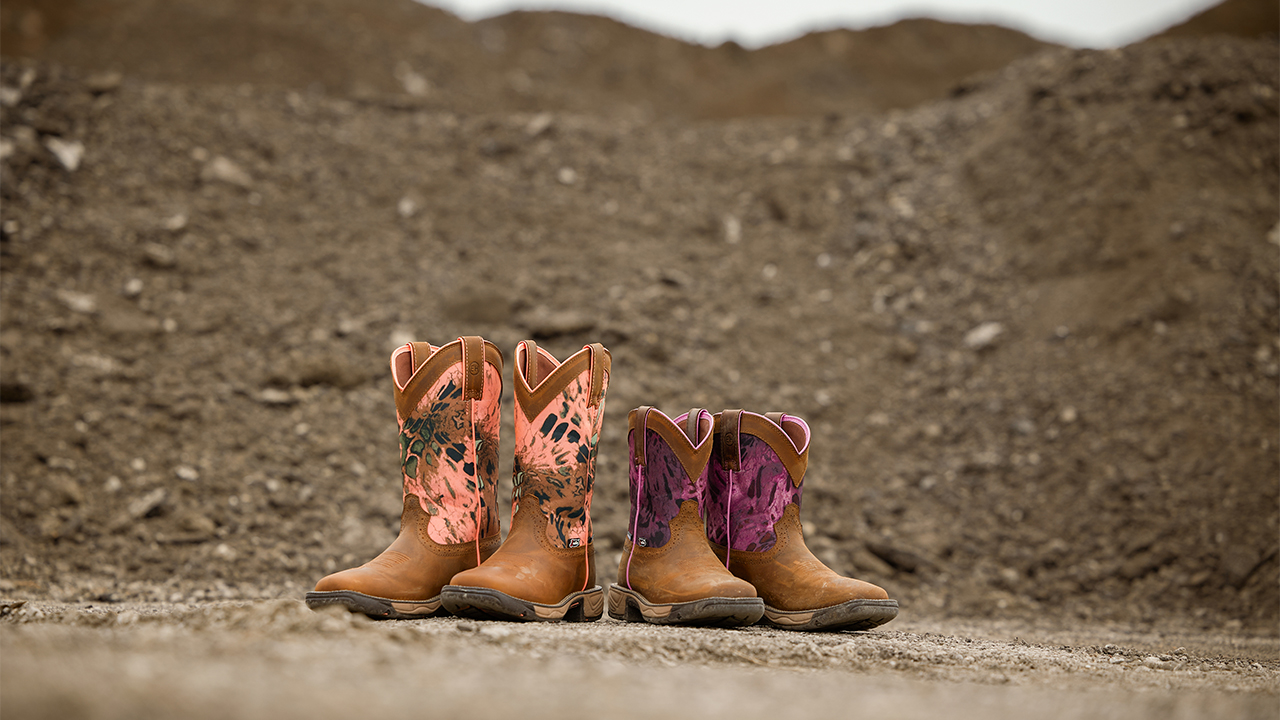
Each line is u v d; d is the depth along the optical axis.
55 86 7.71
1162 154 7.44
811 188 8.42
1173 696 1.51
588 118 9.59
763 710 1.18
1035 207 7.57
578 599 2.23
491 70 19.38
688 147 9.13
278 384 5.57
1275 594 4.36
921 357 6.69
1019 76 9.44
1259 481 4.96
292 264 6.81
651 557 2.29
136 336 5.73
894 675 1.73
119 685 1.02
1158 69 8.26
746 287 7.29
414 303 6.62
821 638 2.15
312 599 2.07
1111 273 6.74
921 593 4.68
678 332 6.63
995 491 5.46
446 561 2.21
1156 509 5.02
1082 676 1.89
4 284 5.77
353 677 1.20
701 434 2.34
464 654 1.51
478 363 2.29
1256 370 5.72
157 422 5.05
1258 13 18.50
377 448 5.24
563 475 2.22
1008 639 3.01
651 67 22.58
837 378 6.48
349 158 8.22
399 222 7.58
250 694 1.03
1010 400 6.08
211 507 4.56
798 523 2.40
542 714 1.06
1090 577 4.75
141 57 15.92
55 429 4.86
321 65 16.20
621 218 7.96
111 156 7.26
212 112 8.24
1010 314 6.83
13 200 6.47
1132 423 5.59
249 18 17.16
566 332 6.40
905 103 21.67
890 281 7.39
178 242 6.65
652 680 1.39
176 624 1.71
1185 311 6.20
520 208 7.90
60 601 3.51
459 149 8.65
